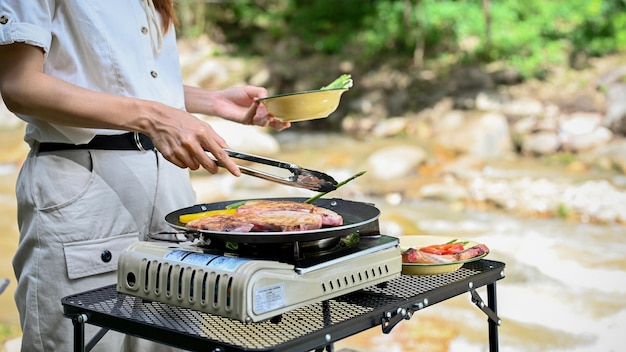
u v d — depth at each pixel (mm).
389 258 1628
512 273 4492
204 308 1424
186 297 1455
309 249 1536
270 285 1389
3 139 8383
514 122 7988
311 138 8531
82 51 1808
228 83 10234
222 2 12453
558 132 7609
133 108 1621
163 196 1992
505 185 6336
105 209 1895
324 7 11867
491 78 8945
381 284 1659
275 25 12023
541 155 7375
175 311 1569
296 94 1840
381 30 10945
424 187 6441
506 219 5656
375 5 11617
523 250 4914
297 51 11008
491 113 7906
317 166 7312
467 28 10438
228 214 1646
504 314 3875
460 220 5672
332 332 1438
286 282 1412
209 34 11977
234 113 2164
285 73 10312
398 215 5812
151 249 1552
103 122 1621
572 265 4605
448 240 2064
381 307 1548
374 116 8852
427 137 8109
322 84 9969
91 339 1801
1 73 1639
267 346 1354
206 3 12117
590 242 5039
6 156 7809
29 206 1873
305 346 1387
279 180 1627
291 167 1604
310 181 1635
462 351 3410
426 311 3893
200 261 1452
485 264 1913
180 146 1601
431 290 1676
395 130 8391
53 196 1848
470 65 9531
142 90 1878
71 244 1854
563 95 8375
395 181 6746
